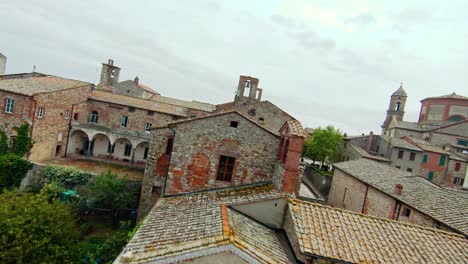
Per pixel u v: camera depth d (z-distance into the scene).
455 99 63.09
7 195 16.17
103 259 17.22
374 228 11.59
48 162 34.00
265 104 40.03
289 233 11.91
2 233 13.57
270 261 8.80
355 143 57.69
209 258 8.63
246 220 12.78
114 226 24.11
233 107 40.62
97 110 41.56
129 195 25.09
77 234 17.31
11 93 31.88
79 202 24.94
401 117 72.56
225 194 16.30
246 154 18.05
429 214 17.06
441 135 59.78
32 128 32.06
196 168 18.33
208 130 18.23
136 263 8.57
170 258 8.66
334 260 9.72
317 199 23.31
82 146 42.19
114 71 66.62
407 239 11.22
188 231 10.94
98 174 29.89
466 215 16.23
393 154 50.72
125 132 39.78
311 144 51.88
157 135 19.59
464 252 10.94
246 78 40.09
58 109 36.12
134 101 43.19
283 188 14.72
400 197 20.38
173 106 44.34
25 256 13.69
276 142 17.94
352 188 27.91
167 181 18.42
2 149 31.70
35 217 14.71
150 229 11.69
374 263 9.77
